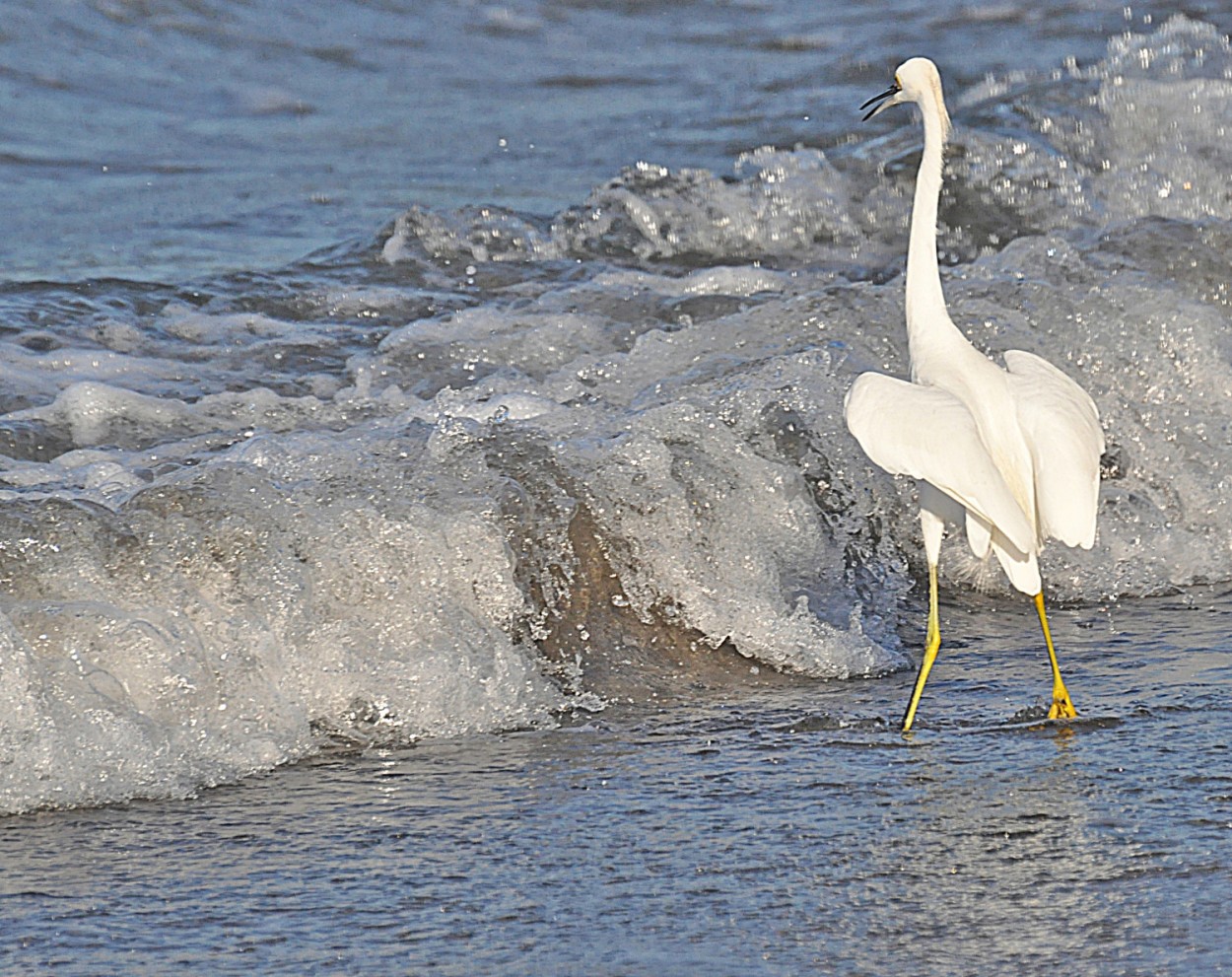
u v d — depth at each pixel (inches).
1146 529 526.6
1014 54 1331.2
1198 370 604.7
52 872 292.5
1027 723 379.6
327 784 339.9
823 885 286.8
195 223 828.0
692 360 582.2
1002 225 847.1
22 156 980.6
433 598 397.4
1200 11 1428.4
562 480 444.1
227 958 259.3
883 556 493.0
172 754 340.5
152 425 529.7
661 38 1481.3
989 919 272.1
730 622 426.9
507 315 652.7
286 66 1304.1
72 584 369.4
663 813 322.3
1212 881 286.5
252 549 388.2
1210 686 406.3
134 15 1314.0
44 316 615.5
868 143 908.0
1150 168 898.1
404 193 916.0
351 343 631.2
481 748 363.3
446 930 269.7
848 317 610.2
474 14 1505.9
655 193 812.6
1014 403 372.8
